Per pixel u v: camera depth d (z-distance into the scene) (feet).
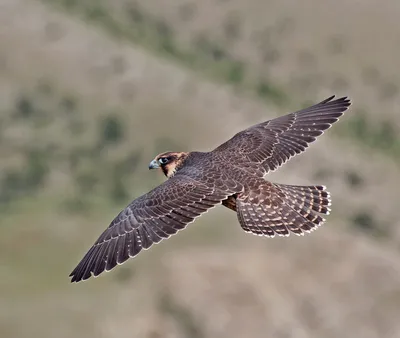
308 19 387.34
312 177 260.62
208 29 392.27
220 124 291.17
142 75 316.60
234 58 378.94
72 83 309.01
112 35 350.84
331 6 391.45
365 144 314.35
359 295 170.71
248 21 393.91
